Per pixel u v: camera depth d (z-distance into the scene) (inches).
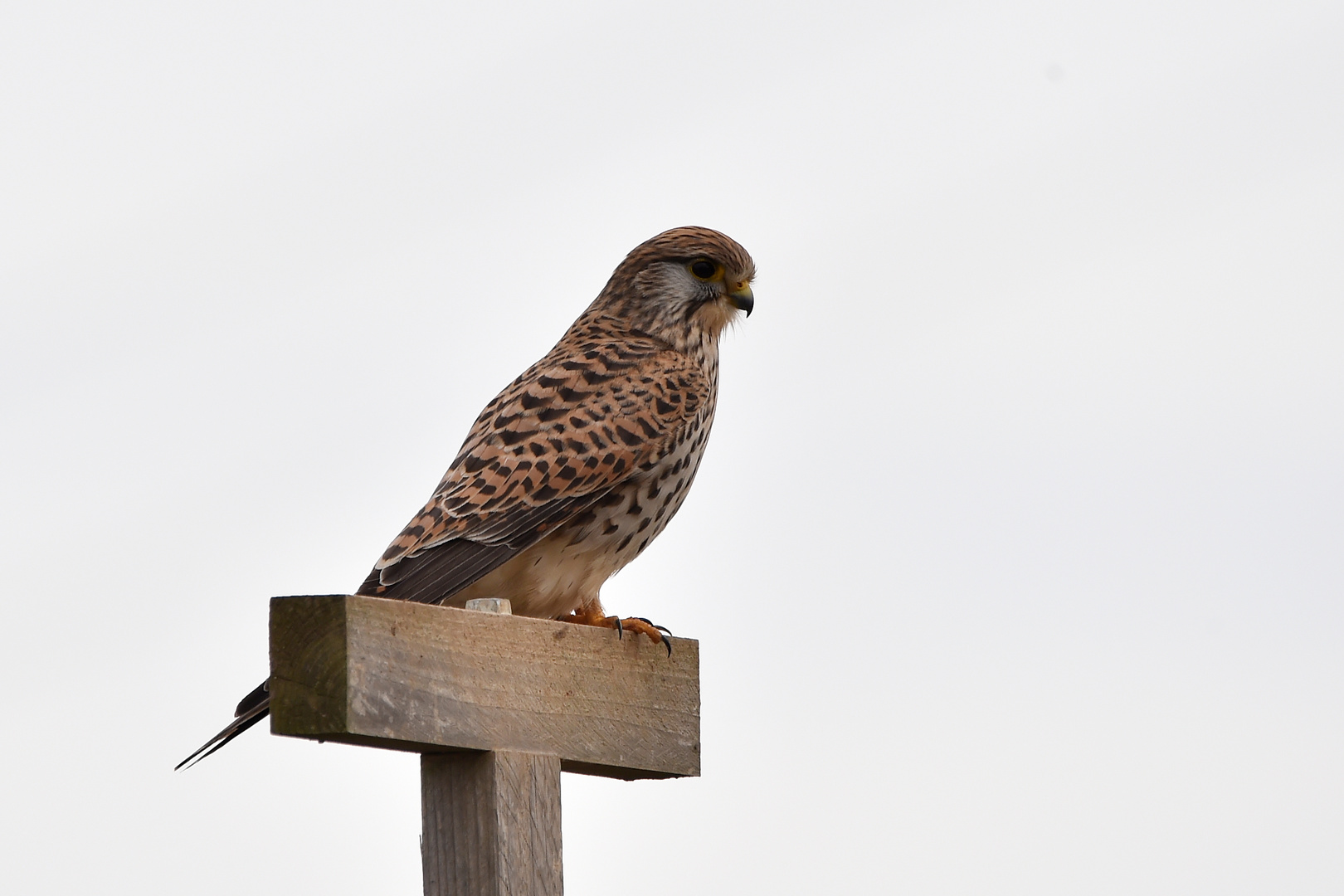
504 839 331.0
